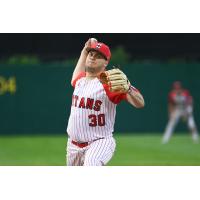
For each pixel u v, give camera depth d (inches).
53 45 3280.0
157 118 2908.5
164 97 2908.5
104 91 1169.4
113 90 1131.3
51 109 2888.8
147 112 2901.1
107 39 3326.8
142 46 3344.0
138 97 1141.7
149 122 2906.0
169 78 2908.5
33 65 2874.0
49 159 2089.1
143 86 2898.6
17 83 2876.5
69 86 2886.3
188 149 2364.7
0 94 2869.1
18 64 2871.6
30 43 3277.6
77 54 3280.0
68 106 2888.8
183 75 2910.9
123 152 2272.4
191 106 2765.7
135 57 3339.1
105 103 1175.6
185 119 2662.4
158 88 2901.1
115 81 1127.6
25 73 2876.5
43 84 2881.4
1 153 2277.3
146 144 2534.5
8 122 2878.9
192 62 2967.5
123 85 1126.4
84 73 1243.8
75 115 1190.3
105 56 1196.5
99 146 1174.3
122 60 3019.2
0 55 3257.9
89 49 1204.5
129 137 2802.7
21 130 2883.9
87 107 1178.6
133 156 2159.2
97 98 1172.5
